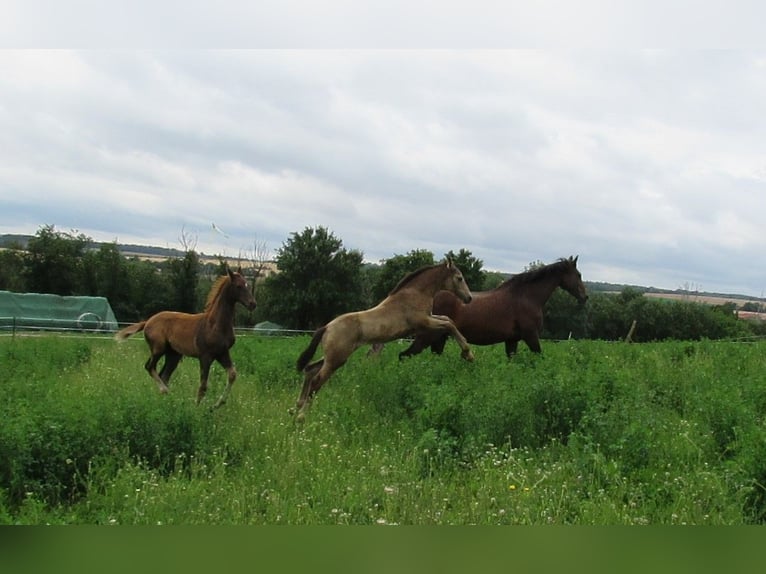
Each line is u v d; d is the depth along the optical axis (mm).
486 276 50531
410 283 10828
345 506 5750
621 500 5898
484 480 6352
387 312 10516
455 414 8180
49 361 15234
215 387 11539
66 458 6531
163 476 6746
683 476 6113
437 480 6480
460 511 5633
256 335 33531
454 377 10492
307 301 53594
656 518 5566
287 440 7805
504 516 5484
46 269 57031
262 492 6051
